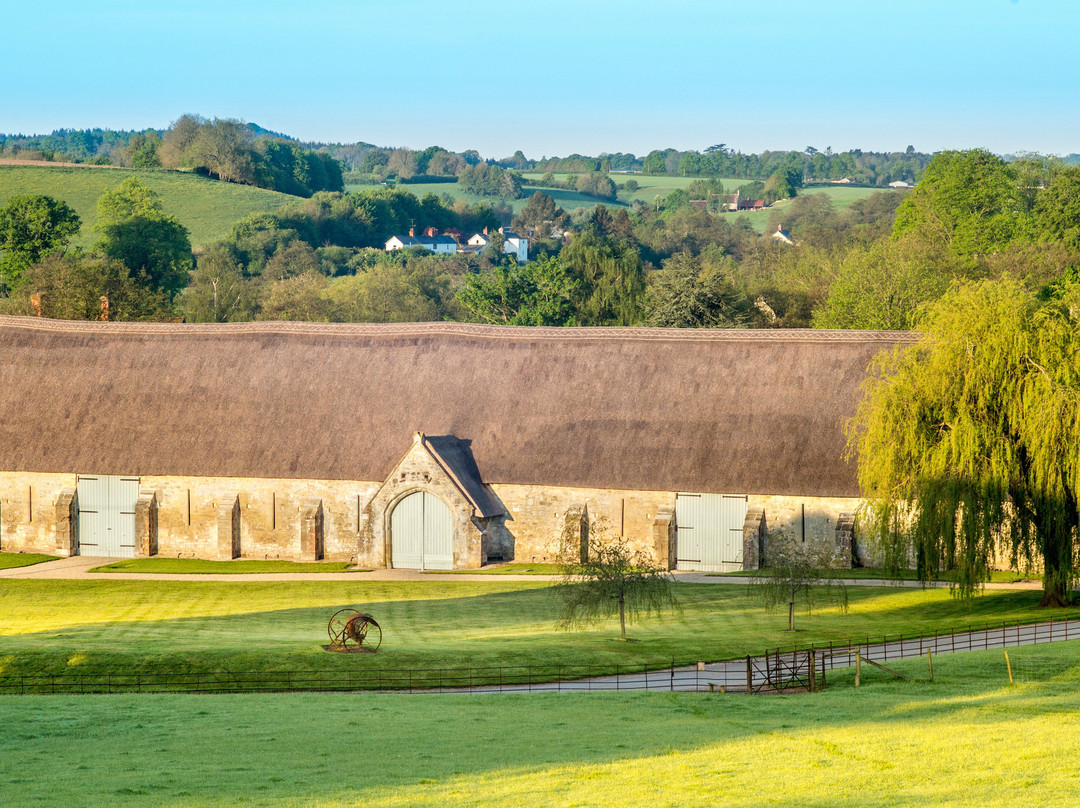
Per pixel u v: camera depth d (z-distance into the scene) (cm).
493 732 3281
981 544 5069
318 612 5512
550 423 7038
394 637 4838
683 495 6669
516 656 4394
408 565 6881
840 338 6956
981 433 5053
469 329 7594
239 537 7225
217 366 7650
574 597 5225
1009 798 2533
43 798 2611
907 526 5338
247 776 2808
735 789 2658
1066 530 5047
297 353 7644
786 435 6650
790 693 3862
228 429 7331
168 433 7375
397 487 6856
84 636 4734
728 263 19038
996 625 4884
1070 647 4344
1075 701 3578
